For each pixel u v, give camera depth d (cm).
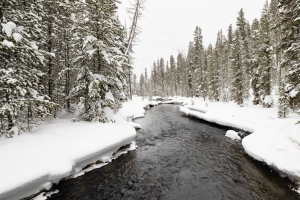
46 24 1255
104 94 1312
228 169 855
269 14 2305
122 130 1092
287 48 1098
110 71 1316
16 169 568
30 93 896
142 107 3281
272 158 762
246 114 1845
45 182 612
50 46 1306
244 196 644
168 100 5606
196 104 3409
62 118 1402
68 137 874
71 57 1507
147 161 961
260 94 2492
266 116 1669
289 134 962
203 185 727
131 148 1118
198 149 1141
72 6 1227
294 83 1038
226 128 1602
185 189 702
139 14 1592
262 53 2273
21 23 871
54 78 1391
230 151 1082
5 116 813
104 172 810
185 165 915
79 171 772
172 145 1226
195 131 1603
